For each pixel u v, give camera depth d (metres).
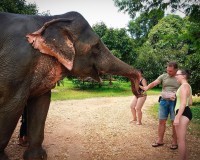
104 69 5.19
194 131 8.44
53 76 4.66
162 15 8.67
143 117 10.91
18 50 4.27
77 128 8.76
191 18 8.77
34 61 4.39
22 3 17.45
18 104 4.28
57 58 4.52
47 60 4.53
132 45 25.05
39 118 4.93
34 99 4.93
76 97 18.11
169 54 26.14
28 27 4.48
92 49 5.06
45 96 4.97
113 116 11.12
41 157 4.94
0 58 4.25
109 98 18.11
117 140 7.41
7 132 4.32
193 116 11.30
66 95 19.12
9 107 4.26
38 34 4.39
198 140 7.45
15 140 6.92
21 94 4.29
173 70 6.43
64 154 6.18
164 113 6.70
